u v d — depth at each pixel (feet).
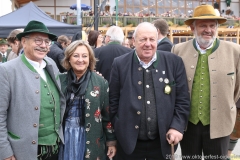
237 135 13.28
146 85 9.21
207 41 9.42
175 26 51.96
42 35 8.46
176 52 10.34
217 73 9.32
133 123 9.12
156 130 9.20
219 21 9.75
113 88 9.65
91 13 49.11
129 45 22.61
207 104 9.45
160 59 9.44
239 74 9.55
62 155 9.16
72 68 9.61
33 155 8.14
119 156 9.84
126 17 49.85
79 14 33.04
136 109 9.05
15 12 26.91
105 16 48.29
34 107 8.18
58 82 9.09
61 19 56.65
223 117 9.35
